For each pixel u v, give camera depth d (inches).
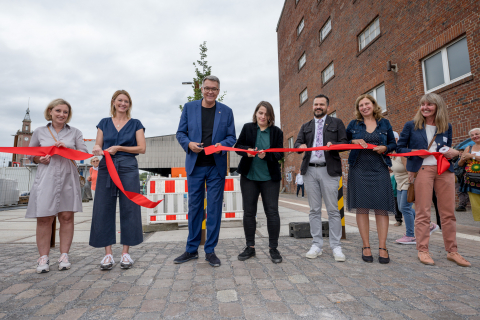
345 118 500.7
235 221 247.4
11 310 70.4
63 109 111.9
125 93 117.0
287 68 823.7
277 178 118.3
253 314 67.2
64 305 73.3
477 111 250.2
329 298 76.0
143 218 279.0
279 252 123.6
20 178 681.0
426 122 119.7
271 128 124.6
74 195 110.8
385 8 384.8
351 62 478.9
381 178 113.9
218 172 115.0
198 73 441.7
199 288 84.5
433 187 115.9
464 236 155.3
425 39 311.6
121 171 110.1
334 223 118.1
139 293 81.1
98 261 118.1
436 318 64.6
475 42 251.8
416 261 111.5
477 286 84.0
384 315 66.3
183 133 119.3
